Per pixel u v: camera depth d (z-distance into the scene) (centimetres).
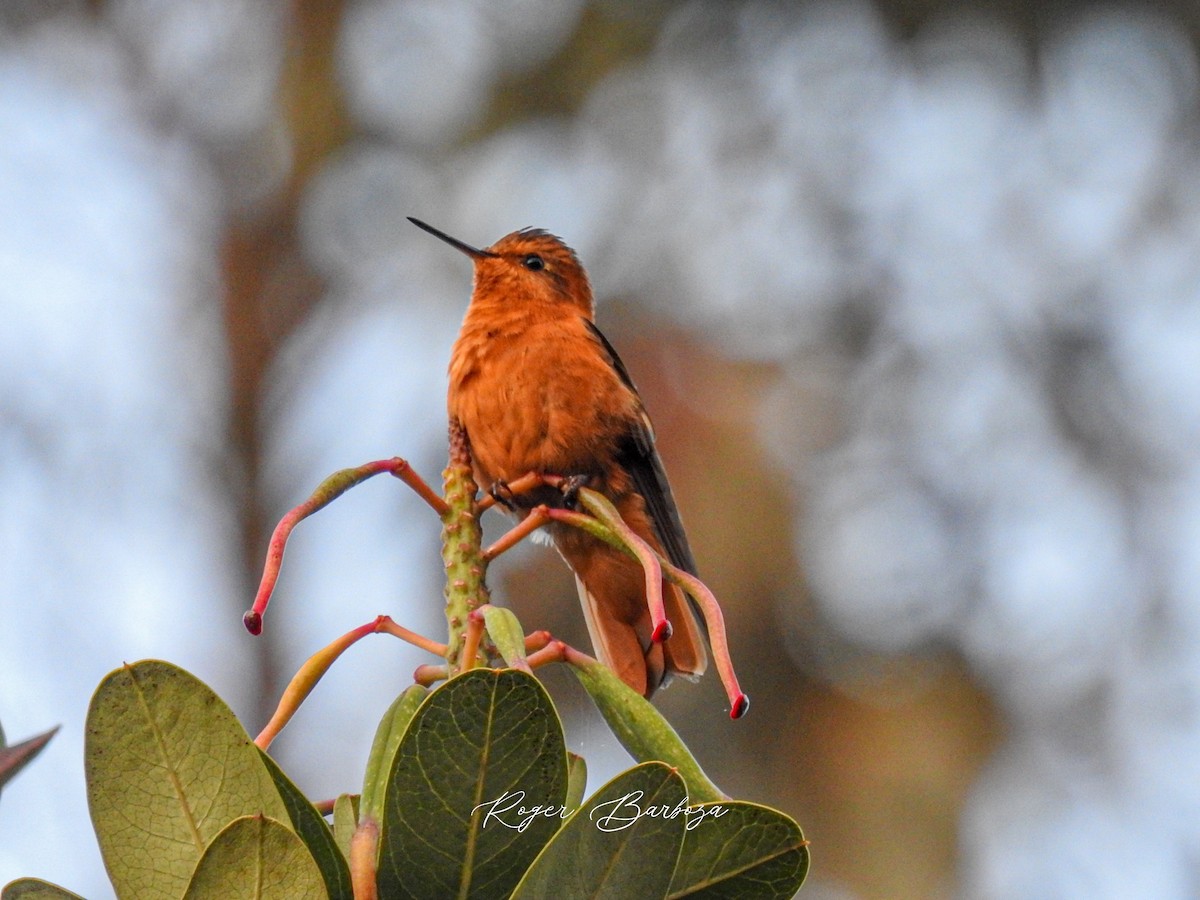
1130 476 1548
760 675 1225
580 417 612
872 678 1267
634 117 1608
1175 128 1716
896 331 1600
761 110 1655
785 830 274
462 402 627
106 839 269
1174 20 1611
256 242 1533
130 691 271
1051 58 1627
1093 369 1611
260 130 1577
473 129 1565
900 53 1636
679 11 1580
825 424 1483
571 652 306
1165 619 1423
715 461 1294
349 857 286
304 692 299
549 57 1573
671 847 262
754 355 1483
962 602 1360
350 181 1573
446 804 269
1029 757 1289
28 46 1520
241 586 1392
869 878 1148
